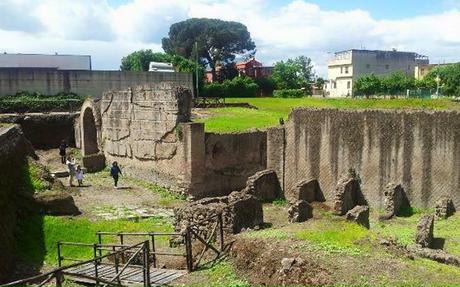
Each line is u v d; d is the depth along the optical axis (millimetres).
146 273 11281
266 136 27281
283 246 11930
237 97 64812
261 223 17625
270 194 24562
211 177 25578
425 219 15852
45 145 37844
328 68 93875
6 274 13359
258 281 11109
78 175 26625
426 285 9906
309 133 23672
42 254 15398
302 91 69312
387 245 12375
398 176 21047
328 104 39094
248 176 26984
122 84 48000
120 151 30172
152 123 27094
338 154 22750
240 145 26562
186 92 25781
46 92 44406
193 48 78500
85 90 46250
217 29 78688
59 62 57844
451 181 19734
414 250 13719
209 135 25469
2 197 15680
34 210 18188
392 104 33438
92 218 19641
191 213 16109
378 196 21656
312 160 23688
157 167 27016
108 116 31125
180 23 82750
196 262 12977
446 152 19766
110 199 23812
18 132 22844
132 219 20094
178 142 25172
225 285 10977
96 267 11789
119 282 11266
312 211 19625
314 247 11789
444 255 13219
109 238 17125
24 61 55500
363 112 21844
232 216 15641
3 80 42531
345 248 11828
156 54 74438
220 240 13875
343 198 20406
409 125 20594
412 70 93000
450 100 33469
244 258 12070
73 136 38438
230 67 80375
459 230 17062
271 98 60625
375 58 89000
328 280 10172
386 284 9914
